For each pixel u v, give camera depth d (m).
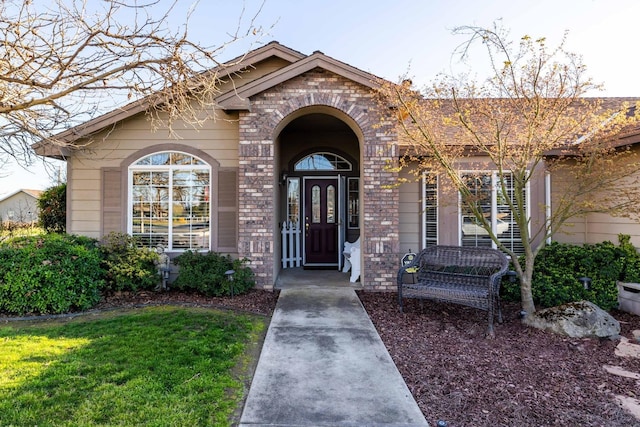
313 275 8.76
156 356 3.92
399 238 7.83
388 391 3.34
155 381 3.37
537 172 7.69
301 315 5.62
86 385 3.27
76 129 7.11
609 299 6.01
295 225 10.07
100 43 3.21
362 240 7.45
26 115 4.18
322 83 7.16
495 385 3.50
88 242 7.07
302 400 3.17
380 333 4.90
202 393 3.19
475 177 6.80
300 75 7.16
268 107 7.16
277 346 4.39
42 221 10.81
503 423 2.87
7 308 5.73
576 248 6.68
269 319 5.52
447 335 4.85
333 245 10.10
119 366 3.67
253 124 7.16
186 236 7.79
